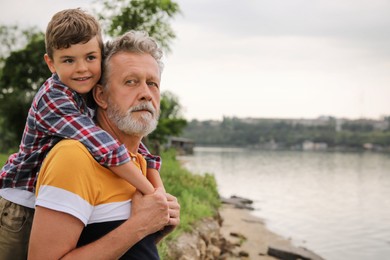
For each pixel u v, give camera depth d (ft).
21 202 6.93
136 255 6.74
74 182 6.19
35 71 120.37
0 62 127.85
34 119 6.99
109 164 6.54
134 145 7.57
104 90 7.29
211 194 49.42
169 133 83.51
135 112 7.12
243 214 70.79
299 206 88.38
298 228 63.98
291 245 51.11
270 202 92.63
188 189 44.27
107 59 7.30
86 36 7.11
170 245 23.90
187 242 26.13
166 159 73.67
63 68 7.14
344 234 62.03
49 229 6.07
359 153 588.50
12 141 128.57
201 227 33.32
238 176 157.28
